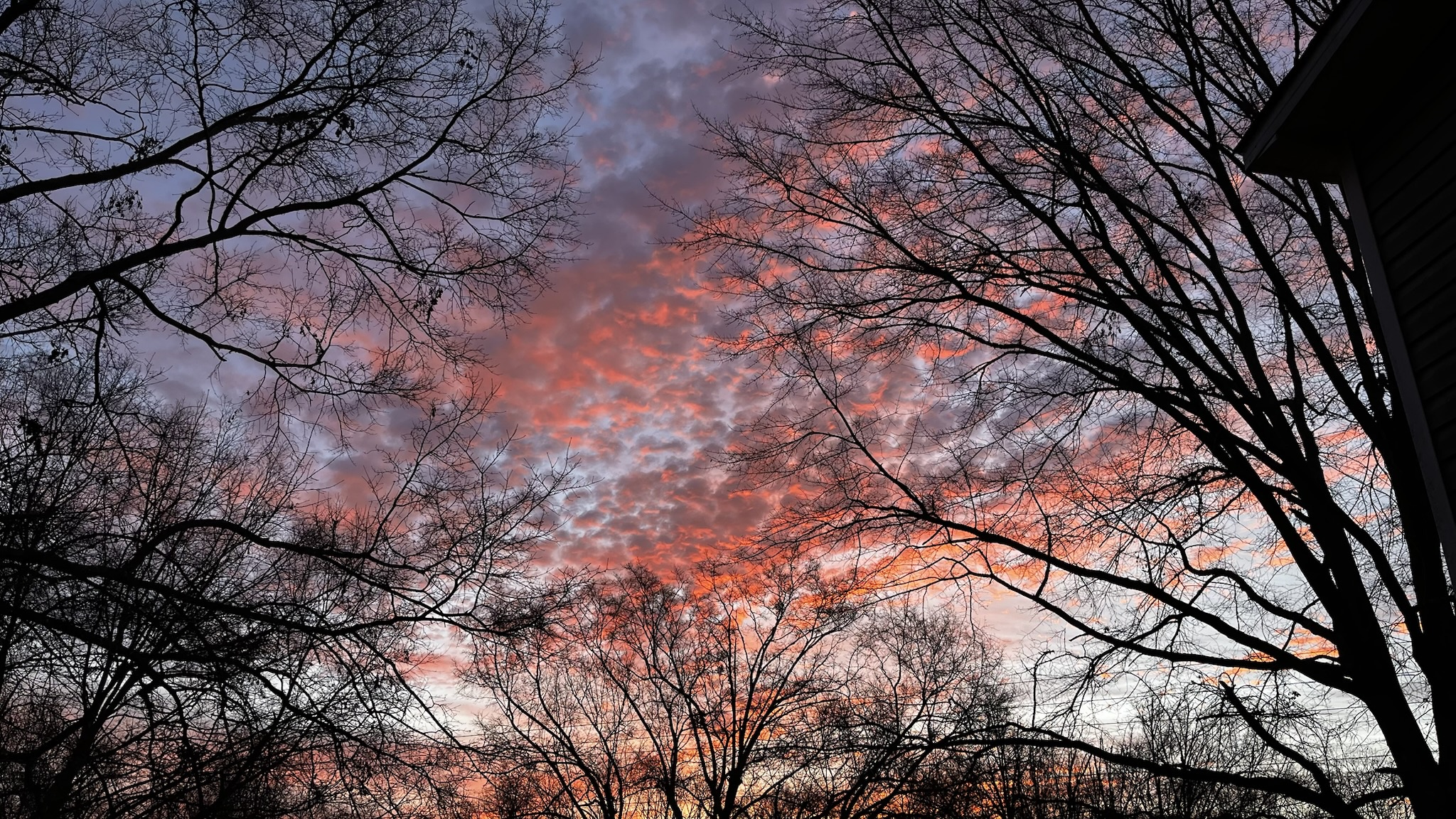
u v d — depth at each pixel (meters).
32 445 8.80
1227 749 16.53
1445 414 5.00
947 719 11.61
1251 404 9.13
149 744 8.73
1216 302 9.82
